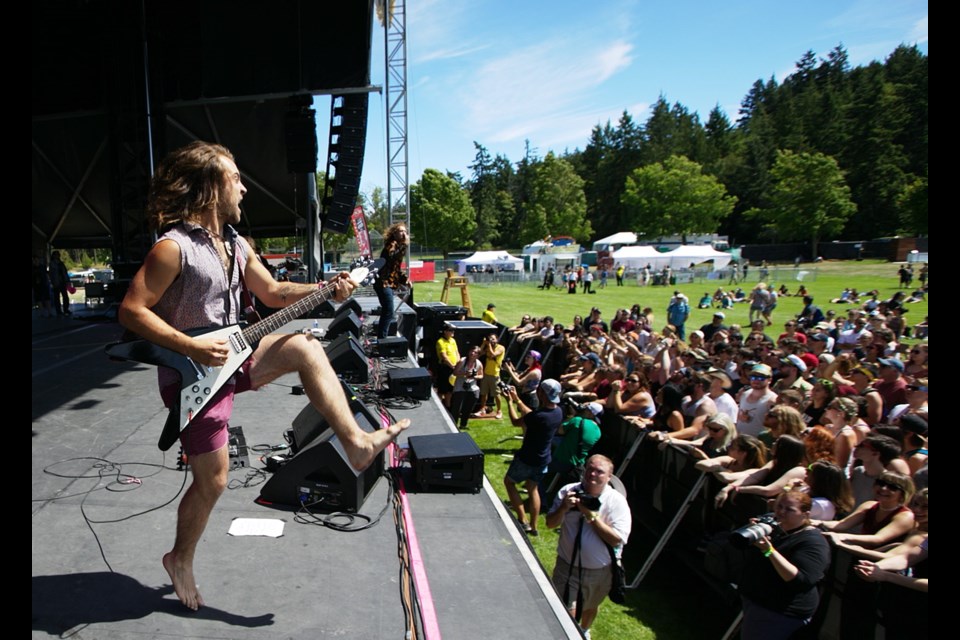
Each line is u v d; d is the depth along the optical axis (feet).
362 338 25.53
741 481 16.26
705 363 27.96
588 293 112.16
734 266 128.57
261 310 25.80
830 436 16.79
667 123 280.92
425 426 16.98
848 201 196.44
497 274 140.36
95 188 50.85
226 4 36.58
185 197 5.66
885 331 32.42
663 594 18.12
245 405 16.46
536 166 308.81
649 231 241.76
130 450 12.00
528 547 9.97
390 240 25.53
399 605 7.24
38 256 55.62
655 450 20.47
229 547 8.50
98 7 35.35
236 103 44.68
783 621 11.86
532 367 35.60
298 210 60.59
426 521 10.86
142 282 5.37
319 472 10.08
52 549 7.97
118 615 6.51
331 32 37.68
